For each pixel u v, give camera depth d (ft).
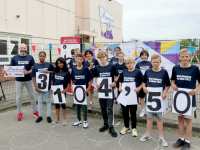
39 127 13.80
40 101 14.88
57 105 14.48
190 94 10.09
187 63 10.30
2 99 20.21
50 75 15.03
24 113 16.98
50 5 38.70
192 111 10.21
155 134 12.53
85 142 11.41
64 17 42.68
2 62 29.91
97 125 14.28
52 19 39.42
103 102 12.85
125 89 12.17
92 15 55.06
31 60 15.57
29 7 34.22
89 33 49.01
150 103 11.22
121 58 15.43
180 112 10.32
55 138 11.96
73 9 45.42
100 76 12.71
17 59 15.17
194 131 12.87
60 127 13.83
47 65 14.78
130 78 12.17
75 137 12.12
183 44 19.36
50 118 14.94
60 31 41.73
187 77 10.20
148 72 11.46
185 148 10.36
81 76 13.14
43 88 14.49
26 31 33.91
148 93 11.33
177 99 10.49
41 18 36.86
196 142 11.35
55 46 40.11
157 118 11.30
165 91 11.05
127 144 11.14
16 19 31.96
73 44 20.72
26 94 22.62
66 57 21.18
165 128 13.53
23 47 15.07
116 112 16.33
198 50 17.24
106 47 23.49
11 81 26.17
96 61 17.83
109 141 11.55
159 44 20.31
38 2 35.99
